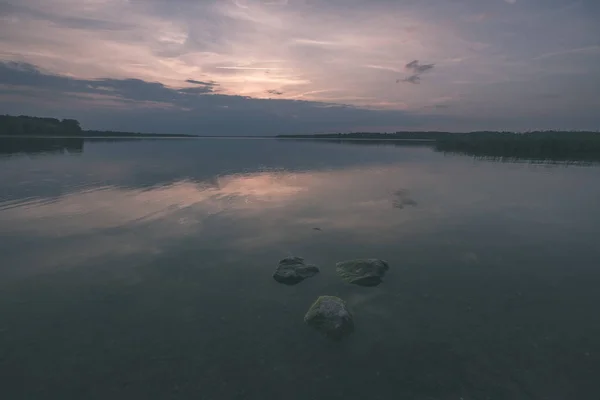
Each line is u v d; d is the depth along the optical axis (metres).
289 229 12.32
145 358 5.75
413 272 8.95
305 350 5.96
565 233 12.08
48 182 21.30
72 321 6.78
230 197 17.36
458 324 6.70
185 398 4.93
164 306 7.33
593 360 5.66
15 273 8.78
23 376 5.33
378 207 15.59
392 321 6.80
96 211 14.55
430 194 18.62
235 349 5.97
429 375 5.36
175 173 26.03
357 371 5.46
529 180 23.80
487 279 8.58
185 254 10.02
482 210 15.20
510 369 5.47
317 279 8.56
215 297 7.71
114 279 8.50
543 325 6.65
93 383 5.20
